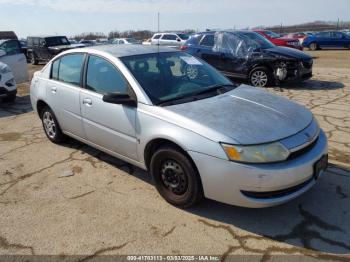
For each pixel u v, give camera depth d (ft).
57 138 17.11
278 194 9.81
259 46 31.68
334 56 65.41
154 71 13.05
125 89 12.45
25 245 9.92
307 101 25.41
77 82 14.75
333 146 16.05
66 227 10.66
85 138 14.89
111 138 13.21
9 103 28.12
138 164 12.59
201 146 10.03
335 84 32.40
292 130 10.41
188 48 35.58
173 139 10.58
